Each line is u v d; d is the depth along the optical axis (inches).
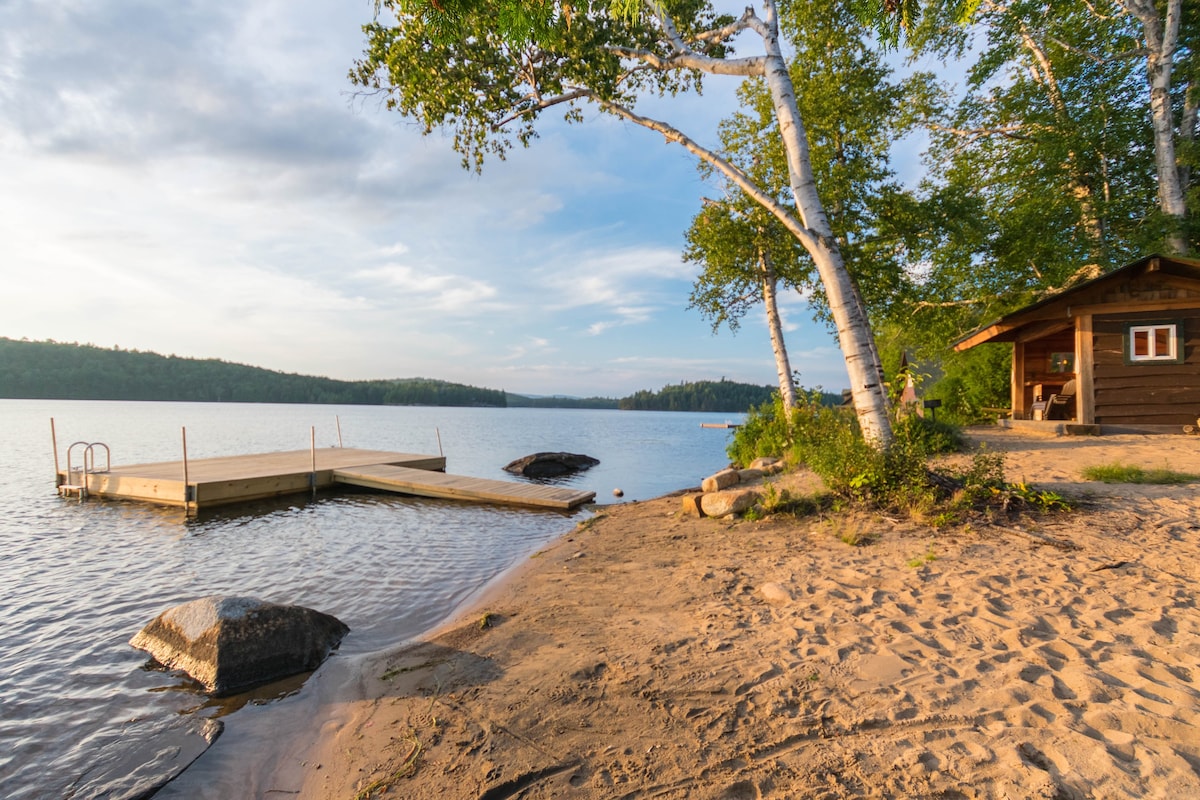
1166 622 173.0
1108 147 703.1
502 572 331.0
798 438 544.7
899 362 925.8
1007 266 770.2
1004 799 105.0
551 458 980.6
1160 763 110.5
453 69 383.6
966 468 388.2
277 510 578.2
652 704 149.9
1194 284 494.0
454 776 129.2
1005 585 211.8
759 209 579.2
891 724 131.7
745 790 114.3
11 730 170.7
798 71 613.6
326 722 165.8
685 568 275.6
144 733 166.2
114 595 309.1
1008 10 696.4
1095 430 528.4
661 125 384.5
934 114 791.7
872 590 218.8
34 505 601.6
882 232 624.4
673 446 1654.8
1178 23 620.7
